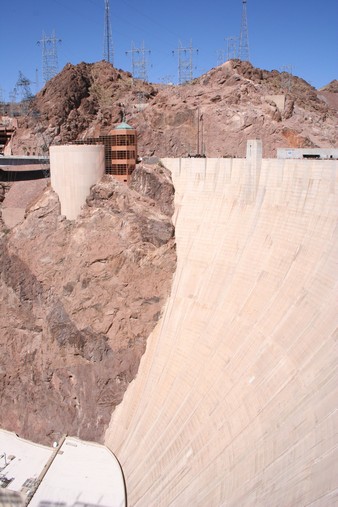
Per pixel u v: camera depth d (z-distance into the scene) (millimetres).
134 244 76500
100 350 75062
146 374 70938
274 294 60344
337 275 53031
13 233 85688
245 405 53812
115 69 121938
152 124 98938
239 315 63188
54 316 78500
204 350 64688
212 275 71000
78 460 67812
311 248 58906
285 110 97875
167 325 72438
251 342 58750
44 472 65688
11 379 80562
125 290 75938
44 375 77688
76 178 81625
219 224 74062
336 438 41375
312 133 95562
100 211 79812
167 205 80250
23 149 111062
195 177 79625
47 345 78625
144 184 81375
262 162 70438
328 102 133875
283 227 64688
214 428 55688
